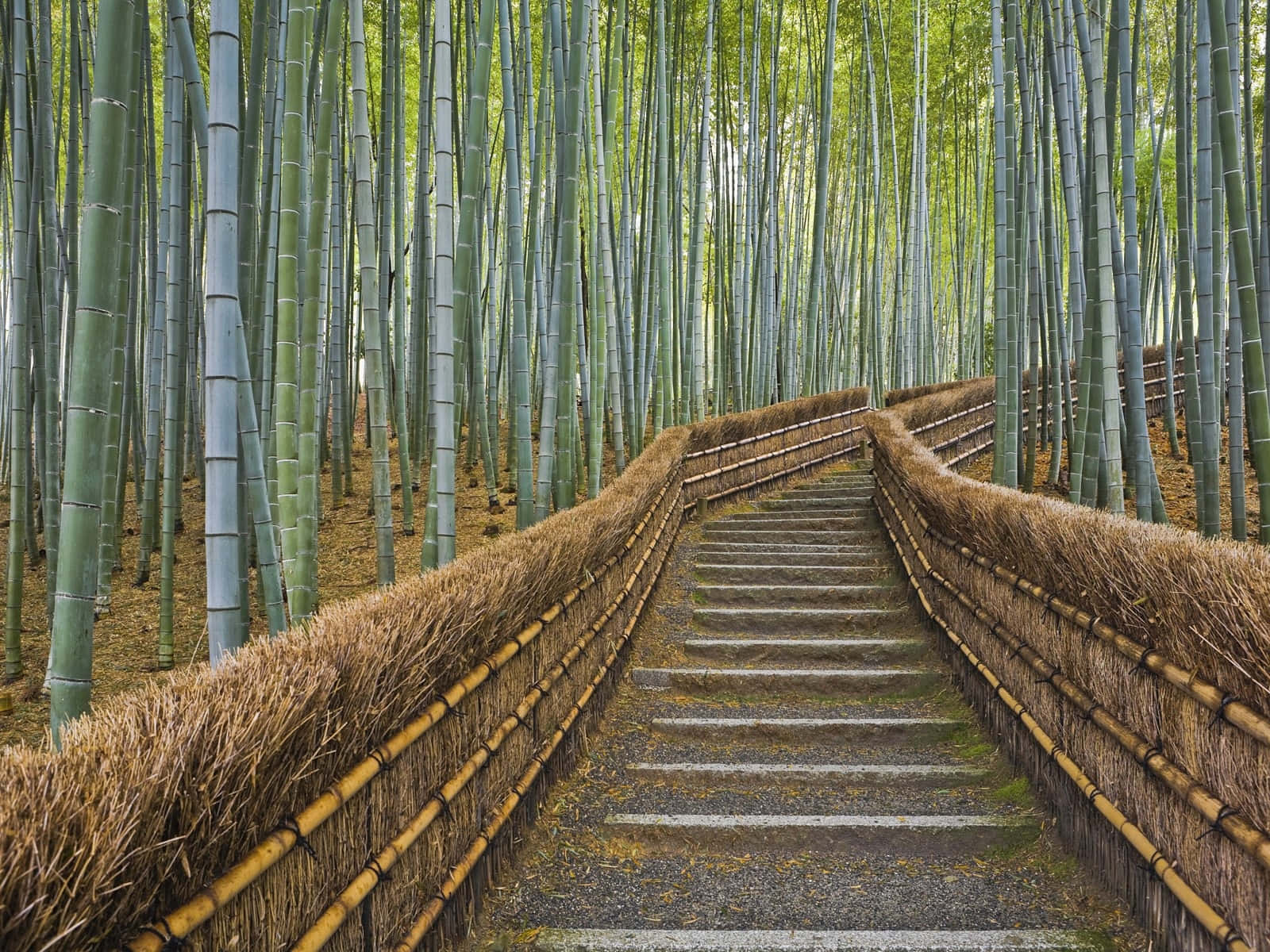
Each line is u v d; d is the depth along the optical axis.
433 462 4.12
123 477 6.57
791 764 3.66
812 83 11.86
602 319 6.62
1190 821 2.04
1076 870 2.66
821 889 2.71
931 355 13.79
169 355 4.73
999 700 3.58
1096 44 4.41
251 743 1.38
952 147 14.11
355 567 6.17
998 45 6.16
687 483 7.66
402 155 7.14
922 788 3.41
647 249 8.93
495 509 7.54
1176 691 2.11
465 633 2.30
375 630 1.90
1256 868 1.78
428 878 2.09
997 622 3.62
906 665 4.74
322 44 5.64
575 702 3.53
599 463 6.63
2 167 5.90
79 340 2.08
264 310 4.98
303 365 3.57
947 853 2.94
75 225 5.48
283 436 3.41
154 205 6.52
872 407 12.28
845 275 14.23
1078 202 6.09
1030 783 3.19
